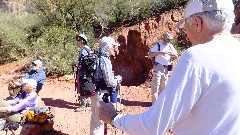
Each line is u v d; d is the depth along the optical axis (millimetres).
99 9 13938
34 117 5191
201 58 1381
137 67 10844
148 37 11086
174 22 11156
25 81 5332
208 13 1465
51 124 5504
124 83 10852
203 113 1395
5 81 10852
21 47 14391
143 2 12359
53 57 10867
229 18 1465
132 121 1485
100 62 4332
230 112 1366
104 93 4375
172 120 1395
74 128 5754
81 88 4391
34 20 16016
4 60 14344
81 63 4445
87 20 14359
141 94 7957
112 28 13273
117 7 13164
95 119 4551
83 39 5191
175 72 1411
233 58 1388
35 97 5387
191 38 1581
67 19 14859
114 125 1607
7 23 15625
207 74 1367
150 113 1424
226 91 1358
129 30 11594
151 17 11797
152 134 1412
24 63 13359
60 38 12469
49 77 10305
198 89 1374
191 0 1551
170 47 6070
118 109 6559
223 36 1466
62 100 7570
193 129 1431
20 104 5098
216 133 1385
